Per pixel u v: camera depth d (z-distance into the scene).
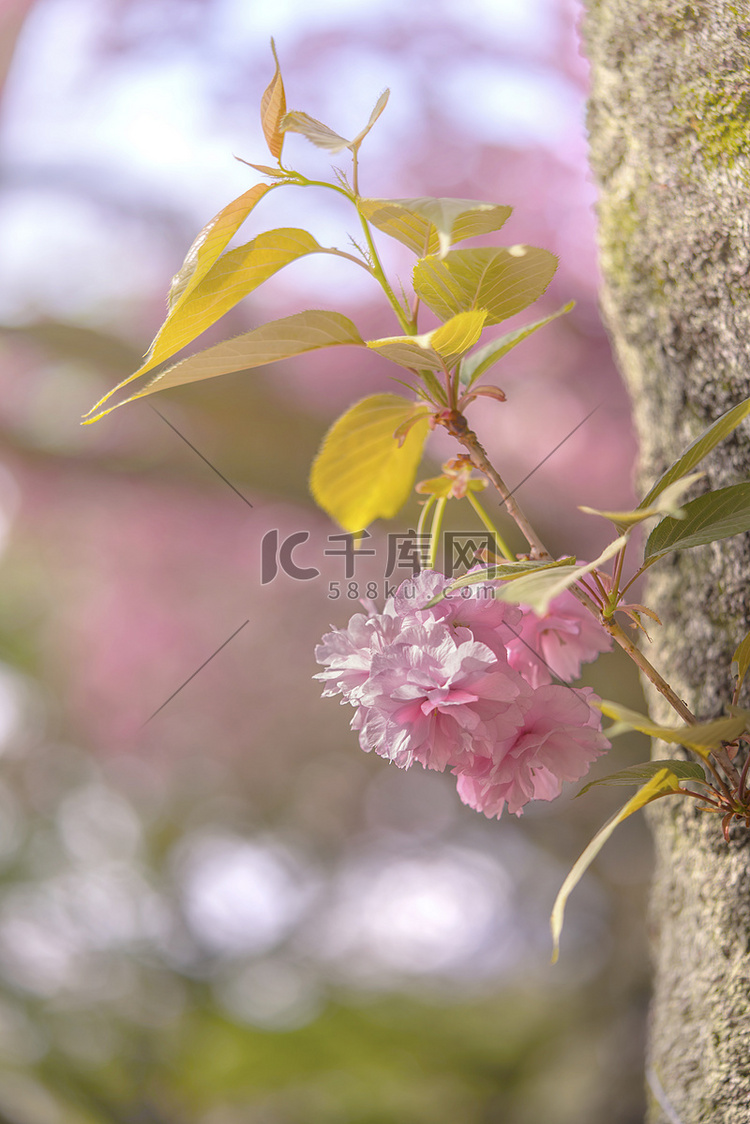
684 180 1.06
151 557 3.53
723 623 1.07
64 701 4.05
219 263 1.00
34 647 4.34
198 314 1.01
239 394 2.58
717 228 1.04
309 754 3.96
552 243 2.86
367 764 4.06
